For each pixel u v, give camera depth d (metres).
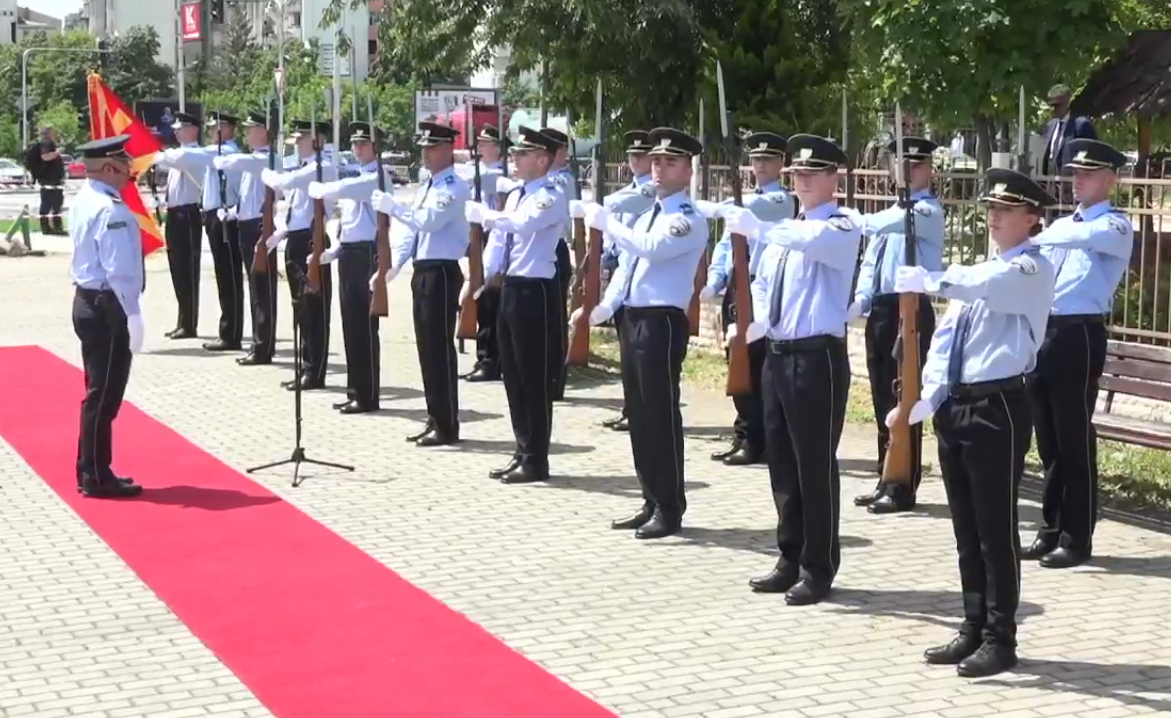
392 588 7.11
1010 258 5.93
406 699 5.70
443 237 10.12
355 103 13.82
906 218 6.68
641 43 13.98
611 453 10.15
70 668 6.08
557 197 9.05
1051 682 5.89
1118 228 7.44
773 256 7.07
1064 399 7.51
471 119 13.37
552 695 5.73
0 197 41.75
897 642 6.38
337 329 15.77
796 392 6.87
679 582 7.24
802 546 7.07
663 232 7.77
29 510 8.64
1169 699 5.71
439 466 9.73
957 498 6.12
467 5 14.88
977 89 11.99
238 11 47.22
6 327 16.14
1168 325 9.80
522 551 7.77
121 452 10.10
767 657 6.18
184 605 6.88
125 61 69.44
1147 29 12.84
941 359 6.11
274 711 5.59
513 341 9.16
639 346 7.96
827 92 14.56
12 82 75.00
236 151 14.21
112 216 8.65
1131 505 8.73
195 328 15.32
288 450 10.15
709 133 13.91
